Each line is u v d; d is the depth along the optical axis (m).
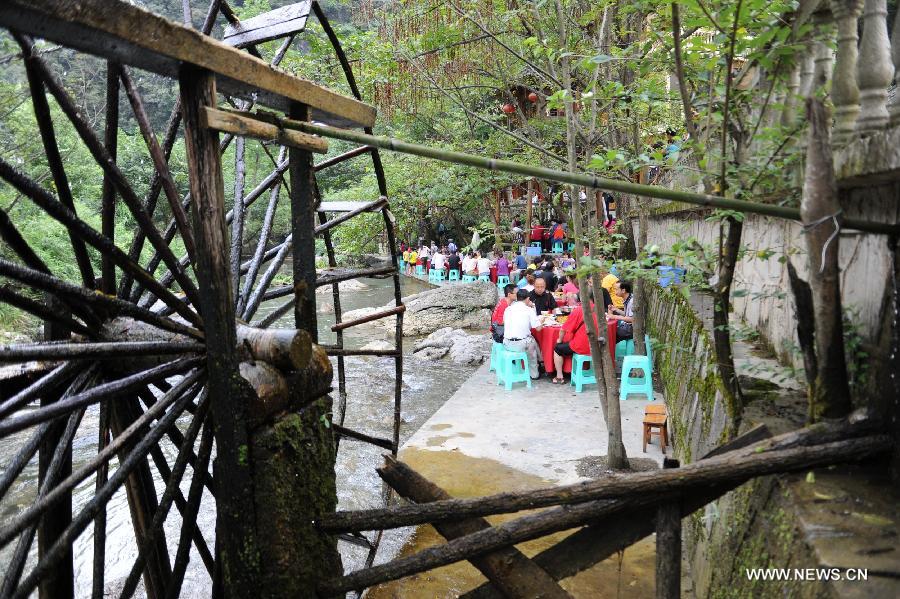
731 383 3.46
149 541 3.26
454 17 7.81
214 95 2.77
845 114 2.92
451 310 16.94
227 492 3.00
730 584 2.84
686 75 3.95
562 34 5.82
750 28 3.35
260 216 23.27
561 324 9.87
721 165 3.30
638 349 8.67
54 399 3.73
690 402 5.34
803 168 3.18
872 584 1.82
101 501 2.91
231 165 21.73
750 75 4.82
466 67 8.45
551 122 8.88
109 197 3.79
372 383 11.08
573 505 2.91
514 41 7.91
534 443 7.10
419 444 7.23
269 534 3.00
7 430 2.44
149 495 4.06
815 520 2.19
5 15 2.02
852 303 3.15
